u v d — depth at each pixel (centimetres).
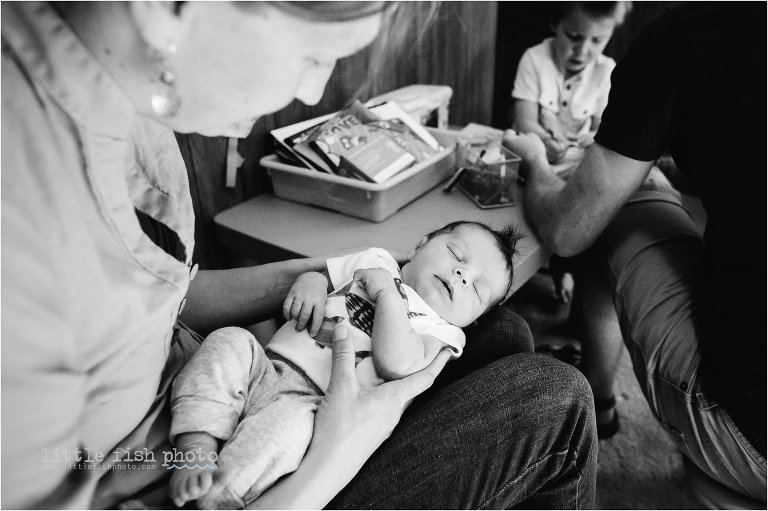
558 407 78
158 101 47
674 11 87
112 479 58
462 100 215
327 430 66
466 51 206
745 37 78
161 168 64
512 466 77
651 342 100
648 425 150
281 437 64
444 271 97
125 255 52
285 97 49
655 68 87
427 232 120
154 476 60
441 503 73
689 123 88
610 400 144
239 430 65
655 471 137
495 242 102
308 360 81
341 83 154
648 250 108
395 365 79
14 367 46
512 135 144
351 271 95
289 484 62
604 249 118
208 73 45
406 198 132
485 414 76
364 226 123
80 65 43
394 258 105
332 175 122
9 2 41
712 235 89
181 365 73
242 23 43
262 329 115
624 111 92
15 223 44
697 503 129
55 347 49
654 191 120
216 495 59
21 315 46
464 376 87
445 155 138
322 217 128
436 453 73
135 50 44
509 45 233
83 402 53
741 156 80
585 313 134
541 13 221
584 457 83
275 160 133
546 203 117
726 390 86
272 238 119
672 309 99
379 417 70
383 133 134
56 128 44
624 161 95
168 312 58
